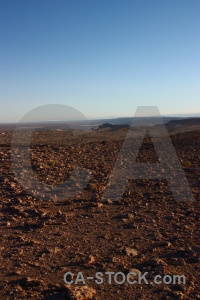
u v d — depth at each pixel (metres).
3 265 5.71
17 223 7.85
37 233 7.23
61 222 7.88
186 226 7.51
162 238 6.88
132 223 7.79
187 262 5.79
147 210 8.80
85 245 6.57
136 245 6.53
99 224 7.79
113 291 4.89
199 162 16.06
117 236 7.04
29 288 4.93
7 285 5.03
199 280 5.20
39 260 5.88
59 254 6.14
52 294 4.77
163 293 4.84
